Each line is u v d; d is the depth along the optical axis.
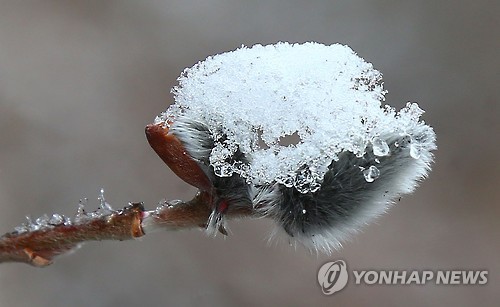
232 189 0.18
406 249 0.40
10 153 0.40
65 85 0.43
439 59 0.47
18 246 0.20
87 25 0.46
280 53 0.18
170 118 0.18
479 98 0.46
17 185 0.39
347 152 0.17
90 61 0.45
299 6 0.48
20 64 0.43
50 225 0.20
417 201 0.42
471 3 0.49
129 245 0.39
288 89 0.17
